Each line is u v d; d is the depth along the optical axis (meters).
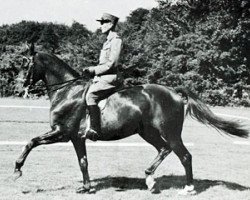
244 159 11.30
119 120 7.20
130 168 9.47
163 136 7.36
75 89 7.43
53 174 8.56
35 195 6.88
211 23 35.62
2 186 7.42
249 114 25.58
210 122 7.56
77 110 7.32
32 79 7.59
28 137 13.63
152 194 7.20
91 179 8.31
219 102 33.88
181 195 7.21
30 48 7.60
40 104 27.92
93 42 34.84
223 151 12.64
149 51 35.66
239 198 7.06
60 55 37.41
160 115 7.33
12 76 34.47
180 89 7.77
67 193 7.09
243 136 7.52
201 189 7.68
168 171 9.36
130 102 7.26
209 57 32.84
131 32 42.03
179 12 40.97
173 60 34.19
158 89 7.50
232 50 33.88
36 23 62.81
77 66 34.44
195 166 10.05
